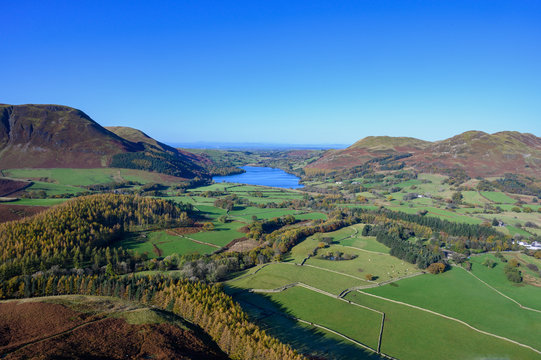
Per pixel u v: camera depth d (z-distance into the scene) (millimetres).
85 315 86438
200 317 92500
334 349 90875
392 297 127938
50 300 93875
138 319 86938
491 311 120250
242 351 79875
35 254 127750
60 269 123062
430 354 93062
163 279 116250
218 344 85188
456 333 105062
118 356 70688
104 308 91938
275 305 116250
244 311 108562
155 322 86688
